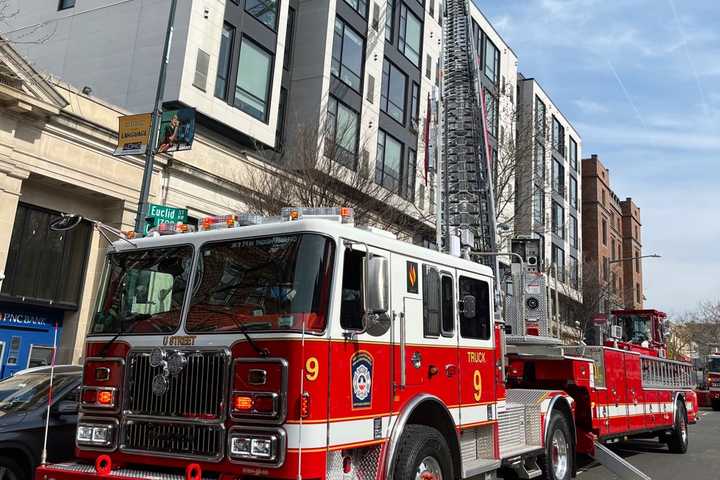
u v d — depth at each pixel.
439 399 5.95
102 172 15.72
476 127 13.55
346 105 24.52
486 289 7.31
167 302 5.39
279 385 4.57
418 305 5.98
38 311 15.30
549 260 37.72
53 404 6.82
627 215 62.44
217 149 18.14
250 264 5.13
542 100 42.03
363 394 5.09
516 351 10.20
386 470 5.16
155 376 5.09
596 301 36.25
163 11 19.09
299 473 4.41
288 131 22.33
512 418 7.95
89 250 16.11
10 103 13.73
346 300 5.07
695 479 10.56
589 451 9.88
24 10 21.56
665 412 13.65
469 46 14.37
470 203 12.89
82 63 20.08
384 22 27.48
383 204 17.42
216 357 4.88
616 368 11.30
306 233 5.00
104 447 5.25
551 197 41.38
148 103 18.47
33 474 6.38
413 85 29.52
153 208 10.61
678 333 67.56
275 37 21.69
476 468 6.38
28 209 15.09
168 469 4.99
